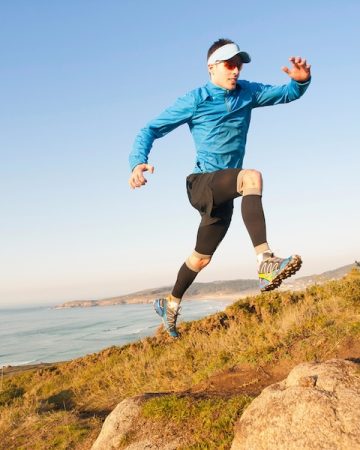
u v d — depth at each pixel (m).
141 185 3.52
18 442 8.22
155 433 5.37
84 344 90.50
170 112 3.69
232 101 3.69
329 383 4.07
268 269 3.10
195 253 4.00
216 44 3.71
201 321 12.27
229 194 3.51
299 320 8.88
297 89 3.82
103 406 10.32
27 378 13.88
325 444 3.62
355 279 10.41
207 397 5.82
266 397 4.29
